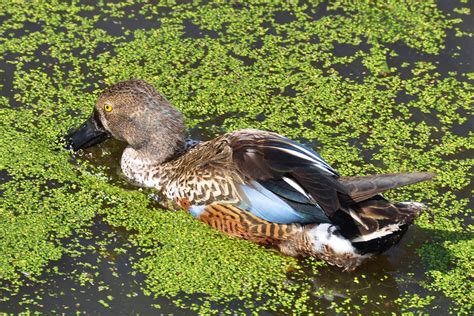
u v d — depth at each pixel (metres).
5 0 17.95
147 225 13.73
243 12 18.25
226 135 13.94
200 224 13.82
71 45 17.05
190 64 16.88
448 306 12.77
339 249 12.88
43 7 17.89
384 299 12.88
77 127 15.34
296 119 15.87
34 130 15.30
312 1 18.69
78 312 12.15
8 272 12.67
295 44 17.56
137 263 13.02
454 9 18.69
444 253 13.58
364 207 12.61
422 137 15.71
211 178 13.52
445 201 14.51
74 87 16.17
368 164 15.02
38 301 12.27
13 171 14.51
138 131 14.58
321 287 12.97
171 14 18.02
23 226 13.47
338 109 16.14
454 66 17.30
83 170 14.80
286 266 13.20
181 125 14.75
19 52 16.80
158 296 12.50
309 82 16.69
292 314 12.52
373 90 16.61
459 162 15.25
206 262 13.15
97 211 13.95
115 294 12.48
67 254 13.06
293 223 13.03
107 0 18.19
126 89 14.73
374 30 18.05
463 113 16.27
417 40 17.86
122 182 14.69
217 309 12.40
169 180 14.29
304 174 12.81
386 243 12.83
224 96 16.23
